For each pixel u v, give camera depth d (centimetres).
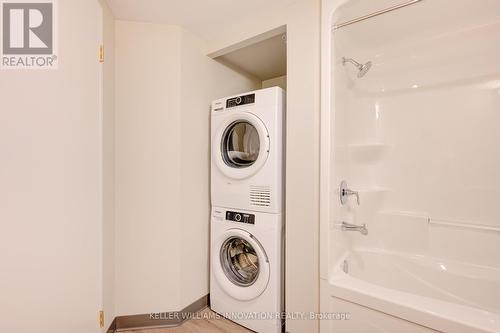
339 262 132
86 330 113
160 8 142
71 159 102
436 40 153
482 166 142
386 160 176
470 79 145
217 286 168
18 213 79
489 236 139
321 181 125
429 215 158
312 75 131
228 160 171
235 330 151
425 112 161
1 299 74
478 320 78
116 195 146
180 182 161
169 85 159
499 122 137
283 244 146
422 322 86
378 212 171
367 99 177
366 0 114
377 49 171
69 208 101
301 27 135
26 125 83
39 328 86
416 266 152
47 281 89
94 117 120
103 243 129
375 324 99
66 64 100
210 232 180
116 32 149
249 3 139
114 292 145
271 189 143
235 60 206
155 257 154
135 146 151
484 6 125
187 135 167
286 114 141
